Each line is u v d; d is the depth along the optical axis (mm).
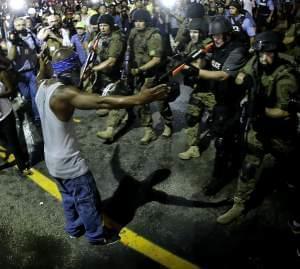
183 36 5695
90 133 5430
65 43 7086
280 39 2863
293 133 3115
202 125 5355
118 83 4898
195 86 4184
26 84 5426
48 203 3986
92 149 4977
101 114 5973
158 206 3822
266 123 3131
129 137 5223
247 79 3119
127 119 5570
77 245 3385
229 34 3512
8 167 4707
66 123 2715
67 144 2795
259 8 9008
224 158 3879
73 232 3404
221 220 3500
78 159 2881
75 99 2498
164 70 4527
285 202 3719
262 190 3877
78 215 3357
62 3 12469
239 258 3133
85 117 5992
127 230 3516
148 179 4270
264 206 3688
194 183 4148
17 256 3309
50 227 3627
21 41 5215
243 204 3436
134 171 4438
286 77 2883
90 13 8922
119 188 4156
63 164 2828
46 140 2852
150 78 4496
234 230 3436
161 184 4164
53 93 2568
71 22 8875
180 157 4570
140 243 3355
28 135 5414
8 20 8234
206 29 3975
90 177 2982
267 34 2859
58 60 2619
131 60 4719
